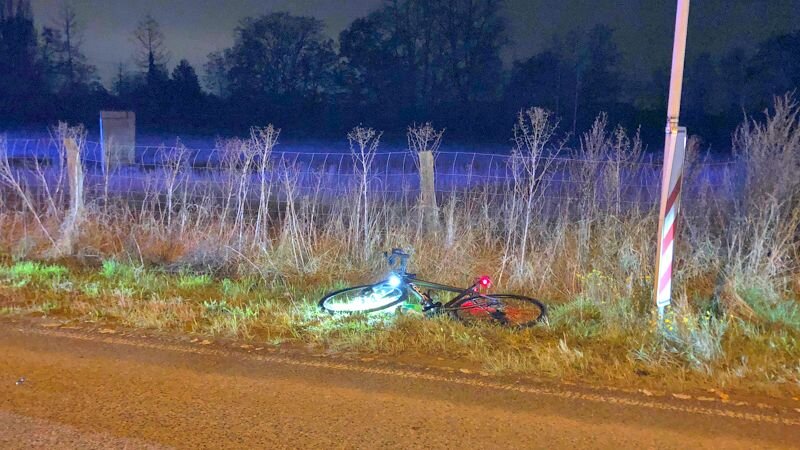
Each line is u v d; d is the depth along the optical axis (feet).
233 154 27.50
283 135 108.58
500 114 114.42
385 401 14.08
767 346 17.01
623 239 22.77
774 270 21.33
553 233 24.43
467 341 17.52
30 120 115.14
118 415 13.33
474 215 26.03
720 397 14.35
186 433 12.63
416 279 21.38
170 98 126.21
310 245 25.76
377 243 25.84
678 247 23.88
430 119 116.98
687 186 24.59
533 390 14.67
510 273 23.85
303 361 16.33
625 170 24.81
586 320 19.47
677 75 16.90
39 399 13.99
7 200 32.04
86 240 27.58
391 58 124.98
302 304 20.90
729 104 105.19
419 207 25.93
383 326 18.61
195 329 18.57
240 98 129.39
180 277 24.38
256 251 25.84
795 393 14.58
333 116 122.62
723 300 19.98
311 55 128.36
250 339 17.92
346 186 27.81
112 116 38.70
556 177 27.86
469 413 13.55
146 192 28.66
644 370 15.79
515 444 12.34
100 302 20.98
